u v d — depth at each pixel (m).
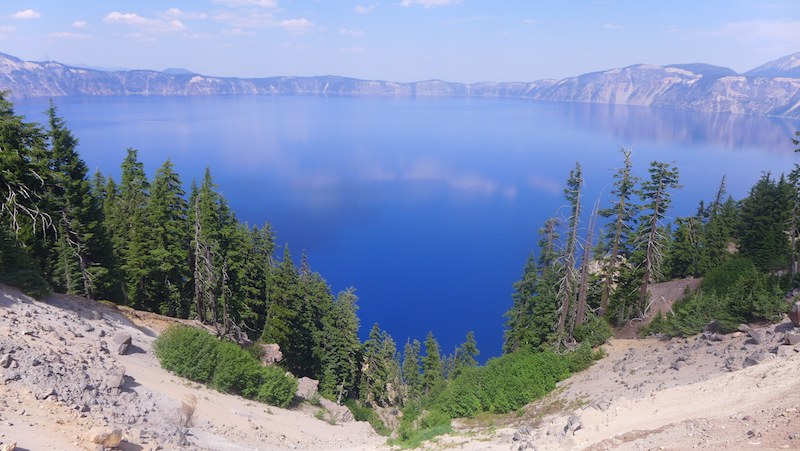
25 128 27.45
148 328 32.12
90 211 37.56
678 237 53.12
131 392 17.48
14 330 17.22
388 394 71.25
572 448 13.70
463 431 23.00
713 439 11.05
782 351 18.19
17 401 12.27
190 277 45.25
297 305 51.44
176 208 43.53
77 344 19.73
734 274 38.22
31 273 25.89
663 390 17.66
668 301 43.34
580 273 38.25
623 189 37.59
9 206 26.67
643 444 12.16
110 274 39.62
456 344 83.75
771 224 50.12
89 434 11.59
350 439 27.72
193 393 23.00
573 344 37.00
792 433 9.76
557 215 43.50
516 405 26.34
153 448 13.12
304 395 36.69
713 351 23.72
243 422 22.19
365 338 86.31
